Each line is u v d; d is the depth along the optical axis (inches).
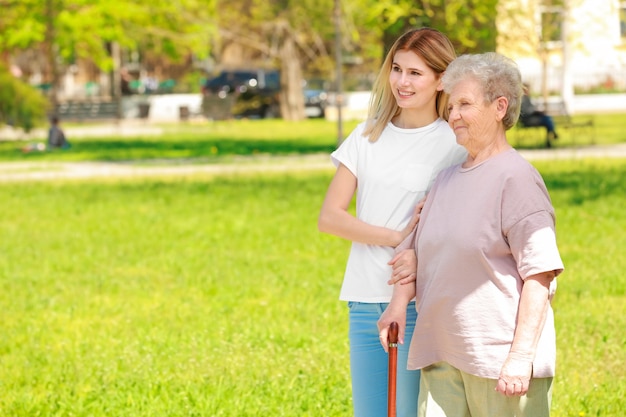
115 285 501.4
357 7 1521.9
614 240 581.0
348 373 338.3
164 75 2691.9
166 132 1724.9
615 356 352.5
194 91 2369.6
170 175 1016.9
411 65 204.2
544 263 179.2
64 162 1194.0
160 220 716.7
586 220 647.8
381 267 208.2
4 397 323.0
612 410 295.7
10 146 1467.8
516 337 180.1
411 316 205.6
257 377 337.1
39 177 1024.9
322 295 467.8
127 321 423.8
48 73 2504.9
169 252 593.9
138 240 637.9
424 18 953.5
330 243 608.7
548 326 185.3
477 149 187.5
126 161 1187.3
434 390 192.5
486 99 183.5
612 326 391.9
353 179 212.8
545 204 183.2
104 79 2578.7
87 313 445.4
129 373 347.3
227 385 326.6
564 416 291.6
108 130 1818.4
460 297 185.9
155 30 1844.2
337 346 374.3
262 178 961.5
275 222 690.8
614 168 921.5
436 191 192.2
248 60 2406.5
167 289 492.4
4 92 1537.9
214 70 2391.7
